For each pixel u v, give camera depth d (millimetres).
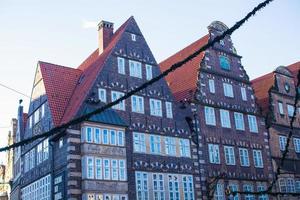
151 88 32656
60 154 28141
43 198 29875
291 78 44625
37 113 33531
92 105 28734
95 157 27266
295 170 40188
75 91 32500
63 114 30375
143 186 29188
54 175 28438
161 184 30250
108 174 27484
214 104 36156
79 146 27250
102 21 36219
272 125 40344
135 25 34156
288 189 38812
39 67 33750
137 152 29812
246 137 37656
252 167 36906
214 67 37719
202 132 34344
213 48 38344
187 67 38531
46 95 31500
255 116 39438
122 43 32500
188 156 32719
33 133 34062
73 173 26359
